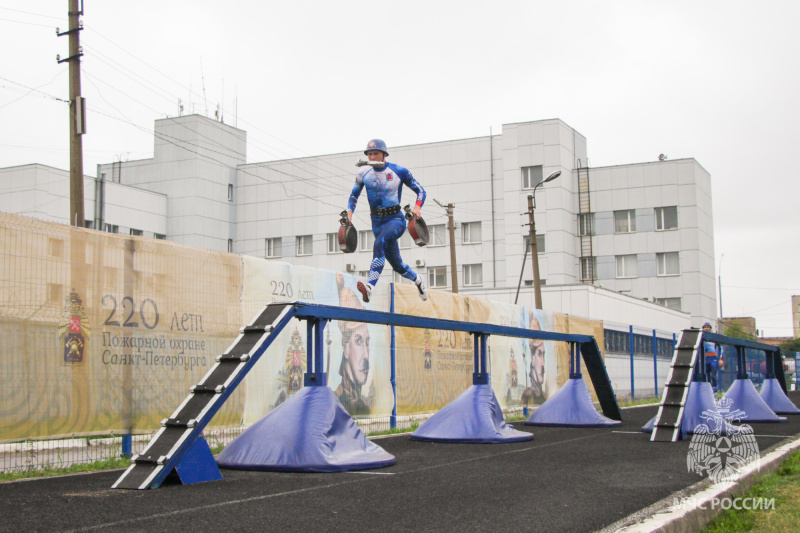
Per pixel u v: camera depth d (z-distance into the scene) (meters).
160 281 9.97
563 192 49.94
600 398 16.81
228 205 55.31
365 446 9.06
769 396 19.94
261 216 55.56
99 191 47.00
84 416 8.91
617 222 52.75
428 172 52.75
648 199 52.22
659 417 12.34
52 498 6.48
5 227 8.24
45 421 8.48
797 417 18.44
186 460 7.47
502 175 51.06
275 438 8.62
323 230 54.00
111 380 9.26
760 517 6.14
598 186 53.00
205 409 7.61
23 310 8.34
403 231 9.45
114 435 9.24
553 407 15.84
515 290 35.50
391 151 53.81
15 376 8.22
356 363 13.77
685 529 5.49
